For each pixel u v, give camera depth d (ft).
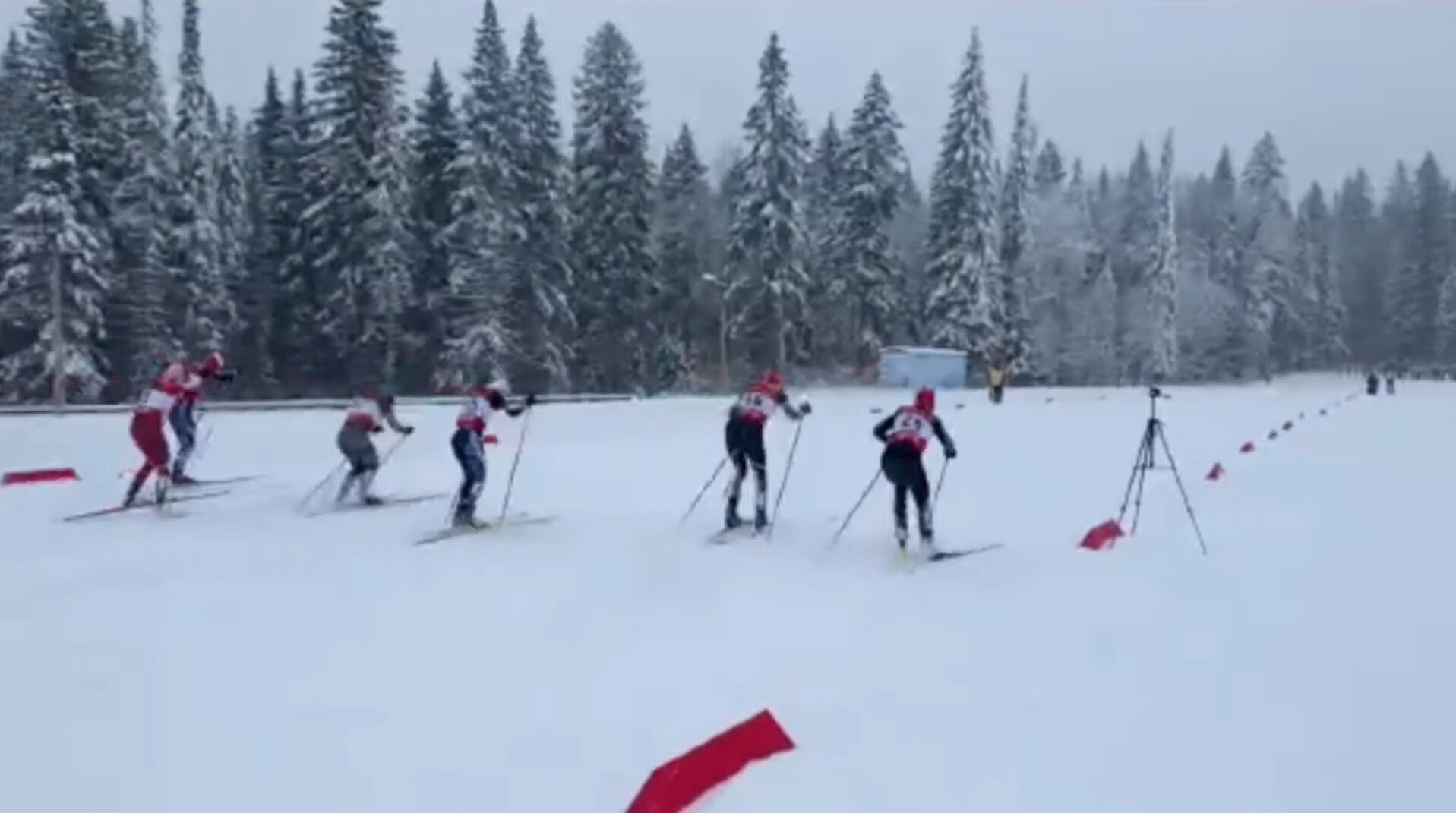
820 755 16.35
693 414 96.22
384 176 117.70
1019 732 17.30
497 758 16.11
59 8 107.96
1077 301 230.68
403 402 102.78
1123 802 14.75
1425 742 16.87
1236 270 259.60
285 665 20.36
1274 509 41.70
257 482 45.98
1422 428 90.17
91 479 47.06
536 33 139.95
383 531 34.63
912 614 24.99
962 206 167.94
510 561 30.19
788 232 155.43
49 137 104.63
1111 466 57.93
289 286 127.54
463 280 123.34
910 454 31.76
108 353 115.75
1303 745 16.71
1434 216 273.13
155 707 18.03
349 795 14.78
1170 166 219.61
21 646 21.22
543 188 136.87
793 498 44.04
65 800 14.49
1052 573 29.60
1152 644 22.30
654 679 19.94
